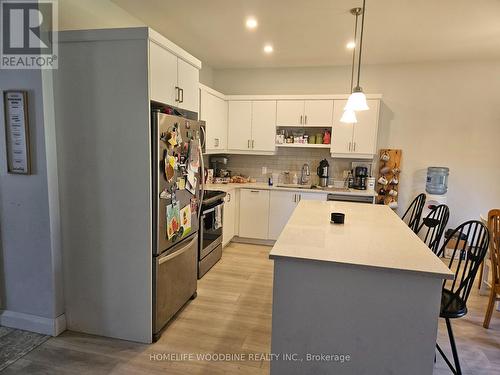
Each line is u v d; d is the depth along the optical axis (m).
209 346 2.28
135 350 2.22
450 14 2.82
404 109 4.48
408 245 1.84
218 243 3.89
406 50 3.86
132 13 2.95
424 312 1.52
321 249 1.74
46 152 2.19
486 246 1.92
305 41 3.63
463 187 4.40
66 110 2.23
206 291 3.12
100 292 2.35
